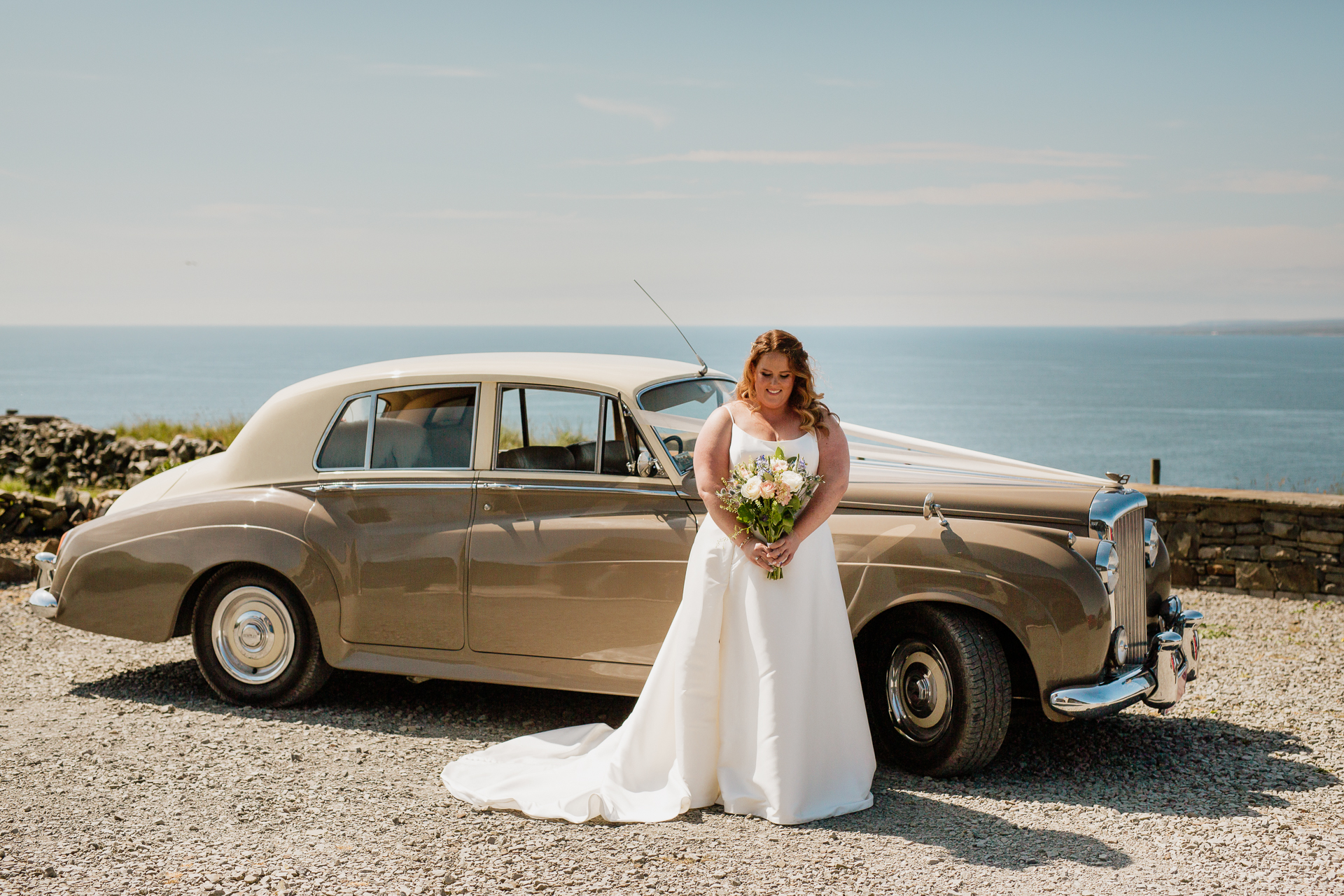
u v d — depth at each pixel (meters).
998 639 4.28
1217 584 8.67
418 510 5.00
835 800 4.00
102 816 3.84
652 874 3.37
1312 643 6.99
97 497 10.39
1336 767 4.55
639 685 4.66
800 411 4.08
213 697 5.55
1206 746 4.86
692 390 5.20
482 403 5.00
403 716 5.25
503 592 4.82
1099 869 3.44
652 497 4.64
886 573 4.34
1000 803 4.10
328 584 5.08
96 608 5.46
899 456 5.18
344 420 5.22
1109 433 176.88
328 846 3.58
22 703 5.42
